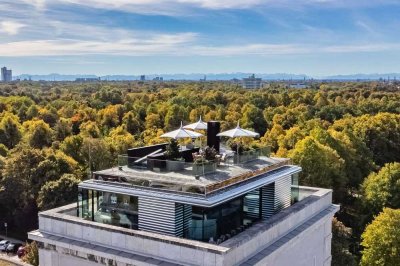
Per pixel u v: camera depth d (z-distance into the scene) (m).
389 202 61.56
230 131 29.52
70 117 116.50
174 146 27.47
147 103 144.50
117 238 22.72
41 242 25.16
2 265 32.41
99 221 25.42
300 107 123.50
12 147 94.50
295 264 26.16
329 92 177.62
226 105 145.75
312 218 28.25
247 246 21.45
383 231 45.97
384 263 45.06
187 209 22.80
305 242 27.36
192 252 20.39
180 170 25.30
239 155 28.50
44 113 113.19
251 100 142.75
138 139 94.69
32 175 62.25
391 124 95.25
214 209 22.94
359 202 65.38
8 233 65.25
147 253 21.77
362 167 79.81
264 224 23.77
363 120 100.88
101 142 77.62
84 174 67.94
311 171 63.03
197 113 114.31
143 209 23.61
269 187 27.41
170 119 108.94
